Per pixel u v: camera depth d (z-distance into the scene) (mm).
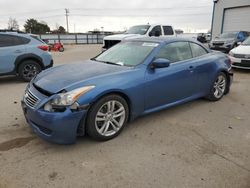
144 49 4367
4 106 5117
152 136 3771
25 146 3416
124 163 3057
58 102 3133
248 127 4180
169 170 2930
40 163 3033
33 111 3271
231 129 4086
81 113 3195
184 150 3383
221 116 4656
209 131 3996
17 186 2631
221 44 16078
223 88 5688
